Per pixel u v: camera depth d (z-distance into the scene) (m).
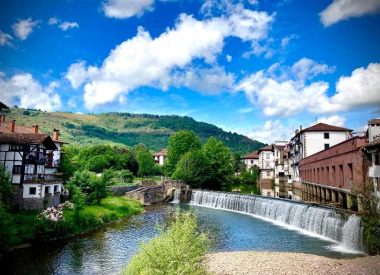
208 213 49.41
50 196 37.06
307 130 67.75
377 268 17.75
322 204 39.53
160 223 40.25
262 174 109.38
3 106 38.59
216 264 20.94
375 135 32.56
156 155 143.38
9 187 30.89
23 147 35.62
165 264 14.02
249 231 34.78
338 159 41.03
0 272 21.70
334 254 24.77
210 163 84.81
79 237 31.91
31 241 28.64
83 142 196.12
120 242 30.14
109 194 50.78
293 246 27.78
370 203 24.16
